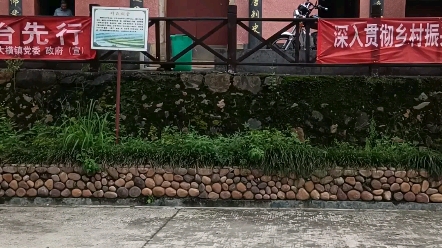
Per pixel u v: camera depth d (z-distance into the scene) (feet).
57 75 25.22
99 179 21.70
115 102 24.84
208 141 22.53
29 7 36.11
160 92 24.76
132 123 24.57
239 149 21.81
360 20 24.11
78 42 24.95
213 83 24.66
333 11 41.81
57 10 35.42
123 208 21.16
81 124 23.31
